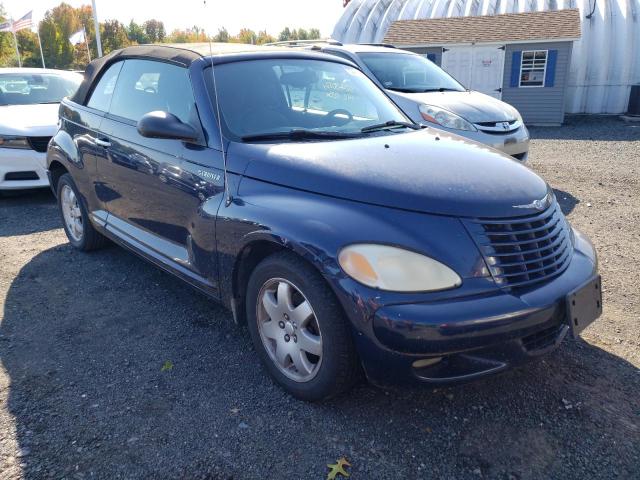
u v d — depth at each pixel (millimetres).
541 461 2465
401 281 2375
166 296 4219
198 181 3244
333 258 2467
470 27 18344
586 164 9875
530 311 2436
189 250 3412
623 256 4961
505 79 17453
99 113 4430
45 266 4840
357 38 23031
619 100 19047
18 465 2434
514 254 2531
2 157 6699
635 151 11344
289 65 3842
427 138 3430
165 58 3807
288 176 2836
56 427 2691
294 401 2896
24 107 7578
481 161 3025
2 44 61844
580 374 3104
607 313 3836
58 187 5238
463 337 2328
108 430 2674
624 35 18594
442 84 8414
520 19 18125
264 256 3018
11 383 3053
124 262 4930
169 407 2855
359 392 2971
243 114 3352
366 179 2672
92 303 4098
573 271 2730
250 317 3037
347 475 2387
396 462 2467
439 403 2877
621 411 2791
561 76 16703
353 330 2459
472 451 2531
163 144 3559
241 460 2480
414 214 2516
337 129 3496
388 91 7676
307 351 2736
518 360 2500
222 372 3182
